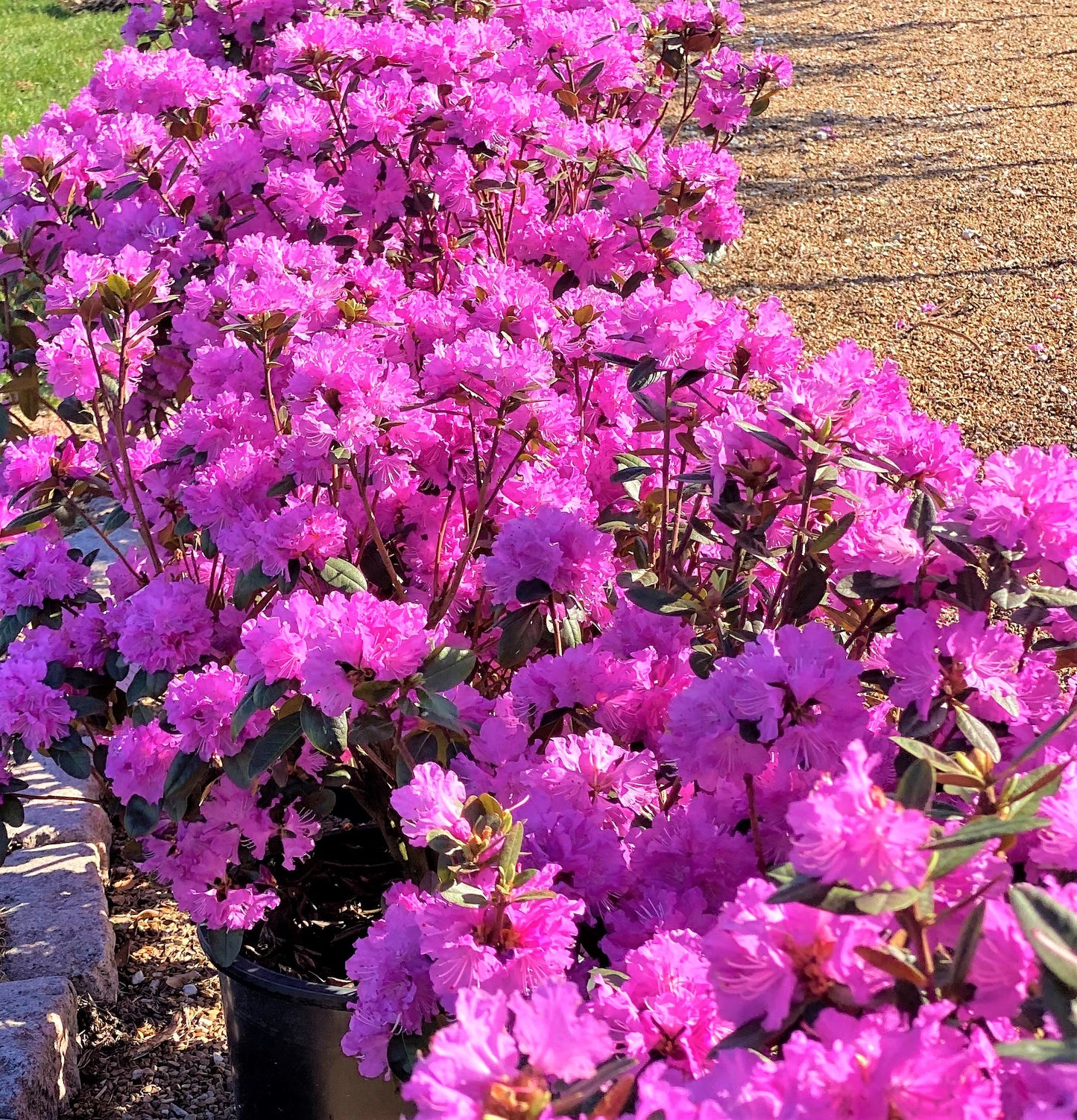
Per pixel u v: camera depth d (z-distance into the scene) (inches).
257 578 41.1
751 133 141.3
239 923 43.1
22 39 195.9
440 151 57.6
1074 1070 24.8
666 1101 25.0
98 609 45.8
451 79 58.6
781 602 43.2
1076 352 90.9
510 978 32.7
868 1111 25.6
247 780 39.6
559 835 35.6
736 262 109.1
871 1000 28.7
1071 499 34.5
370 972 35.5
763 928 28.6
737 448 39.3
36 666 44.3
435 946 32.8
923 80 157.2
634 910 36.3
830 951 28.5
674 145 72.5
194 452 44.4
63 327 56.8
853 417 37.5
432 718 36.2
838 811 27.6
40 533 50.3
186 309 46.5
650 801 37.9
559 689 39.4
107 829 58.0
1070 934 27.4
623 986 32.2
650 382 43.9
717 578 40.5
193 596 43.2
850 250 110.1
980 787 29.9
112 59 60.6
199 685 40.8
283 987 42.1
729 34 72.1
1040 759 34.9
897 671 35.1
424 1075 26.5
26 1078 45.9
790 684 33.1
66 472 48.9
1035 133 135.5
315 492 42.5
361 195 57.3
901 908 28.0
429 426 42.5
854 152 133.7
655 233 56.9
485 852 33.0
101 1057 50.5
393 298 47.9
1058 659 38.5
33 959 51.3
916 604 37.9
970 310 98.3
